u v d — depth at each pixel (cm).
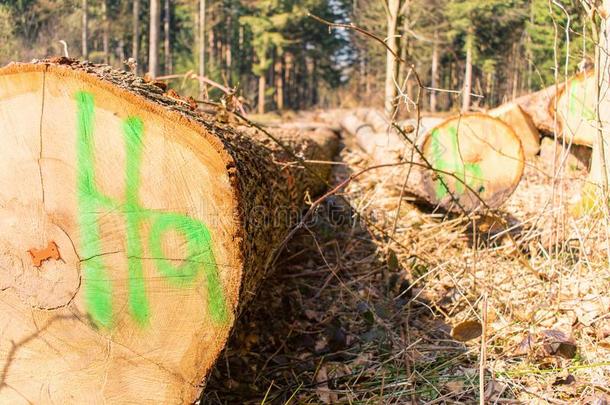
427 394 229
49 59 197
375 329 279
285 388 241
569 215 338
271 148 354
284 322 295
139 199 180
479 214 376
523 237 348
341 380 246
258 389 242
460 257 352
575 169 473
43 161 183
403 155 415
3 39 1239
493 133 382
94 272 185
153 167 177
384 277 337
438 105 2088
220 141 174
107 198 181
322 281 347
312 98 4291
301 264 369
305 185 399
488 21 1576
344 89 3391
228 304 179
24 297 190
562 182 305
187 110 203
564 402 212
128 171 179
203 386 184
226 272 178
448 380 234
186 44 3238
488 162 383
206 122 206
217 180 174
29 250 188
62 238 186
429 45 1697
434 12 1526
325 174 551
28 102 180
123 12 2292
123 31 2306
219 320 180
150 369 187
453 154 383
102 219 183
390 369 249
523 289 301
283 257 364
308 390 240
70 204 184
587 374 227
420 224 398
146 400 188
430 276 328
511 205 458
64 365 191
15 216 188
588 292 283
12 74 179
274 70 3812
